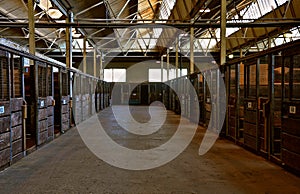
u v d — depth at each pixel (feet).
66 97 23.39
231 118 18.85
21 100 13.97
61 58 59.72
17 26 27.78
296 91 11.97
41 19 30.99
